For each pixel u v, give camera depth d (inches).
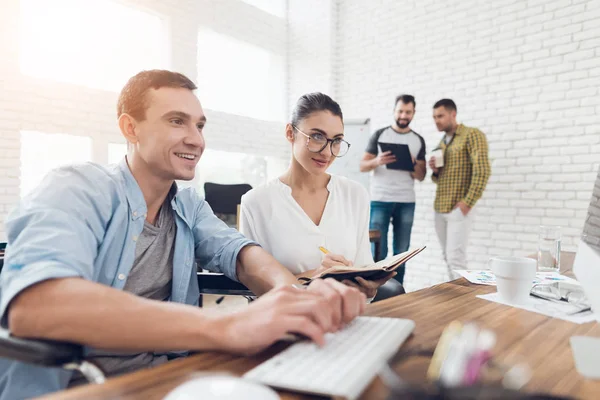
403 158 135.2
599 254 26.3
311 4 199.3
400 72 174.2
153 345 23.1
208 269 48.2
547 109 138.6
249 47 197.5
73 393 17.8
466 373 16.1
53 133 132.0
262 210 57.7
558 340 26.1
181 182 169.8
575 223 133.1
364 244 61.7
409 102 136.9
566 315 32.2
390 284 49.5
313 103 54.2
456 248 131.0
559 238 50.1
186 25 167.9
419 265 168.2
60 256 27.1
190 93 41.2
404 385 15.9
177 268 42.9
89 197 35.7
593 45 129.9
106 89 147.1
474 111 153.9
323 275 37.5
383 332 25.4
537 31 140.1
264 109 213.6
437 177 136.9
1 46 121.1
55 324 23.0
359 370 19.3
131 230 39.0
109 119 144.6
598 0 128.7
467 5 155.1
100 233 36.3
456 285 43.4
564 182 135.3
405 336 25.5
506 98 146.7
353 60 189.6
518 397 14.6
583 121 131.9
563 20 135.1
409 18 171.0
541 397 14.7
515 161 144.5
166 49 163.9
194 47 171.2
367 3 184.2
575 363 22.2
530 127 141.9
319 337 22.8
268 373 19.4
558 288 40.8
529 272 35.1
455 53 158.6
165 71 40.7
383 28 179.2
